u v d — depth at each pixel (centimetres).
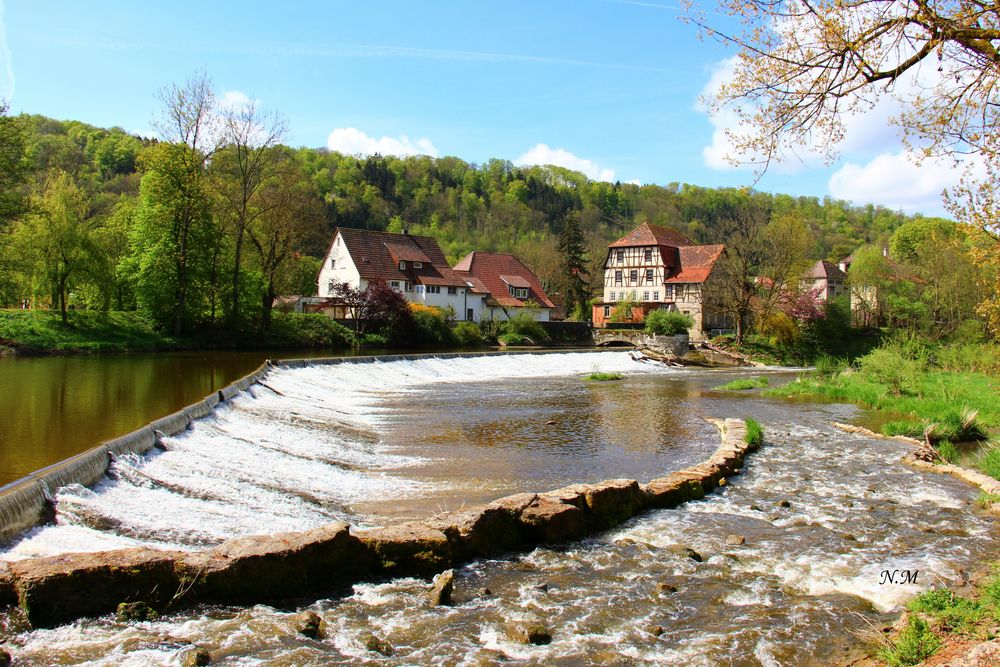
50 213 4106
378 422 2416
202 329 5156
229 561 833
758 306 6825
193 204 4891
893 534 1208
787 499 1459
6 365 3288
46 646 702
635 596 903
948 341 6366
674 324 6612
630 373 5062
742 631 798
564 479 1591
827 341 6900
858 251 8919
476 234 14400
